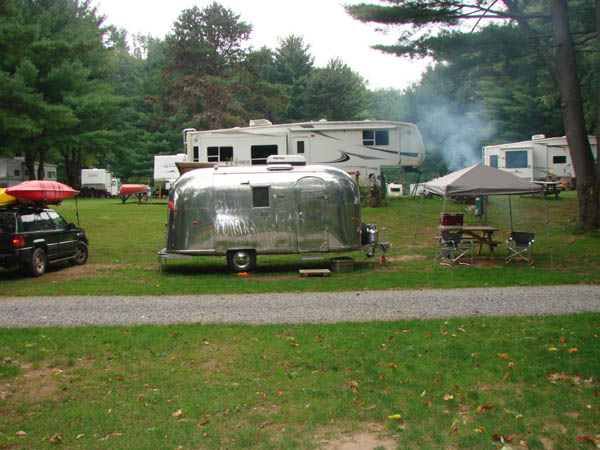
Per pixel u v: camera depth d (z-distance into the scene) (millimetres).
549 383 5391
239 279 11711
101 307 8828
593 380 5422
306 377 5652
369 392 5277
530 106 39781
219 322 7723
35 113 22375
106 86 40469
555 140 29094
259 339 6844
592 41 18250
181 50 51000
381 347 6438
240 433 4527
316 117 54625
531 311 8109
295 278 11727
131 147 53500
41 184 13023
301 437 4484
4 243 11805
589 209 17078
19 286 10984
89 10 41344
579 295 9211
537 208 22953
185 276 12258
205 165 21906
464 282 10641
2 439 4465
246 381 5582
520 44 16156
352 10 16281
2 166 35344
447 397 5090
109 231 19203
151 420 4801
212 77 48844
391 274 11930
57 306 8938
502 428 4539
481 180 12867
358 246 13039
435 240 16844
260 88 52969
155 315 8227
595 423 4598
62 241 13266
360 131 24453
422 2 16109
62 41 31531
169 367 5969
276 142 24312
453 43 15922
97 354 6395
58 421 4785
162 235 18453
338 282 10992
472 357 6066
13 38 20109
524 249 12922
